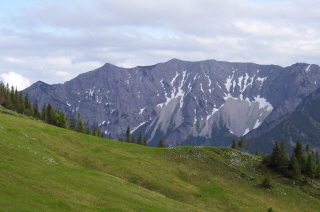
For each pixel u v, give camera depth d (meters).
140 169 88.19
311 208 86.94
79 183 59.12
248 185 93.12
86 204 49.84
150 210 55.66
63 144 93.94
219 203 76.69
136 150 107.25
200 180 90.38
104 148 100.62
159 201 64.94
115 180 71.69
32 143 84.06
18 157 64.19
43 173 57.97
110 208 51.06
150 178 83.75
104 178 70.31
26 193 46.09
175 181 85.81
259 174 104.00
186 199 75.44
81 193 54.00
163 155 105.19
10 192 44.31
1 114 109.44
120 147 107.25
